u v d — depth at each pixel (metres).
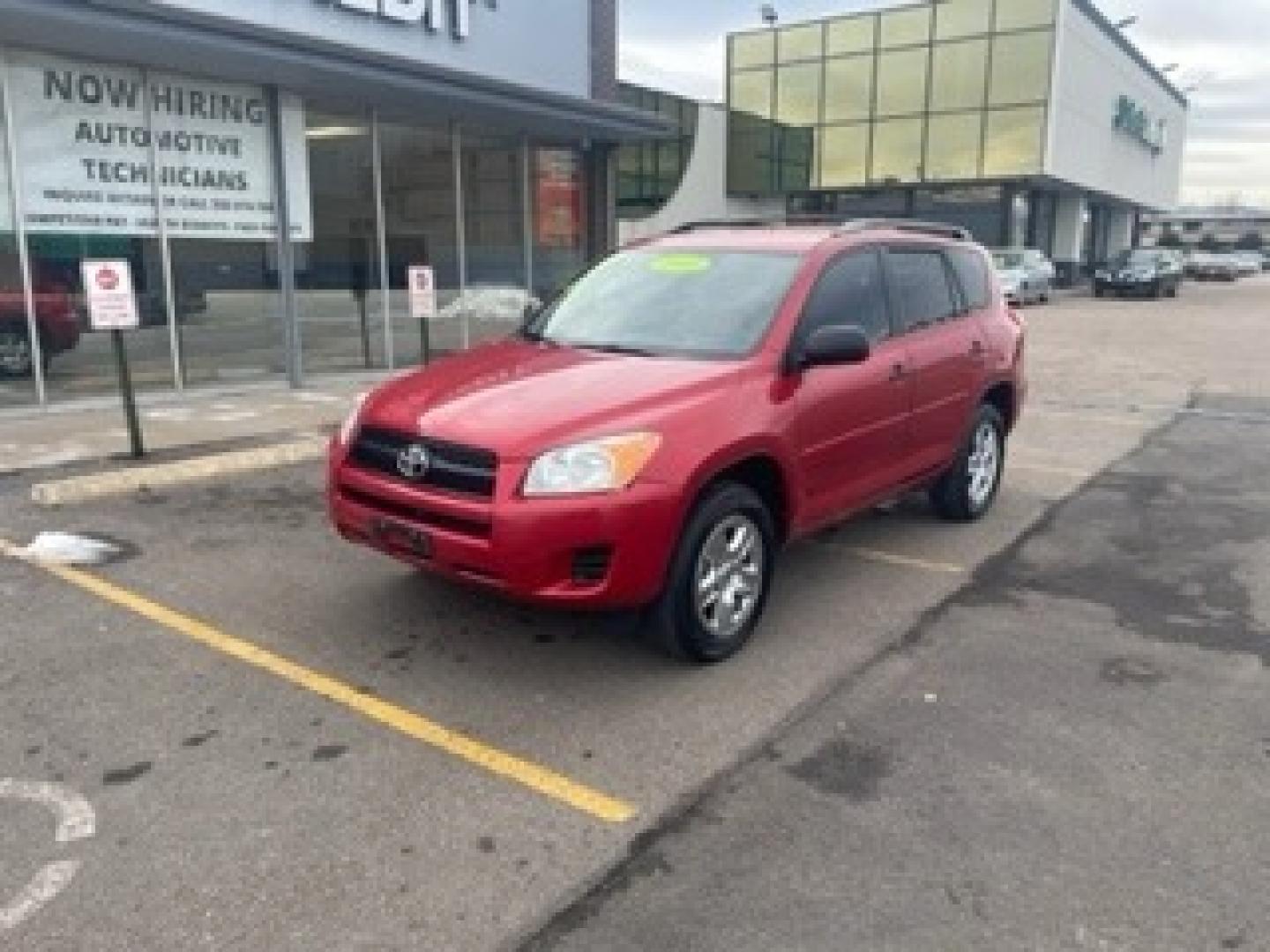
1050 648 4.96
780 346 5.00
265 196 11.81
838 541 6.63
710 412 4.52
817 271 5.39
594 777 3.73
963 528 6.98
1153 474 8.77
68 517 6.68
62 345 10.16
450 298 14.48
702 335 5.16
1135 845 3.37
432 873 3.17
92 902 3.01
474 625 5.04
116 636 4.87
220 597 5.36
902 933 2.94
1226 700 4.43
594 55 16.58
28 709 4.16
